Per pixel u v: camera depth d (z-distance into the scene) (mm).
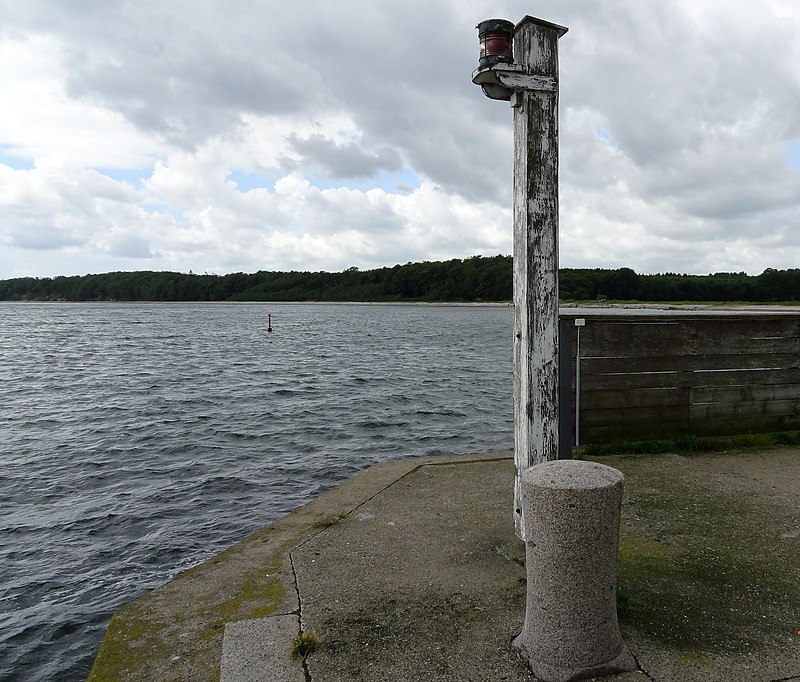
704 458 5828
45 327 65250
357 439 12406
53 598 5875
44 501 8680
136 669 2832
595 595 2596
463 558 3820
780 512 4457
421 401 17375
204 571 3852
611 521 2584
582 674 2590
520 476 3949
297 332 57031
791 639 2869
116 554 6824
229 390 19797
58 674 4766
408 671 2697
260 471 9984
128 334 53719
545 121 3646
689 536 4055
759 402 6379
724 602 3207
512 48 3693
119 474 9961
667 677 2594
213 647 2973
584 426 6004
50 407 16625
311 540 4215
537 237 3691
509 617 3098
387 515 4648
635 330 6035
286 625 3115
